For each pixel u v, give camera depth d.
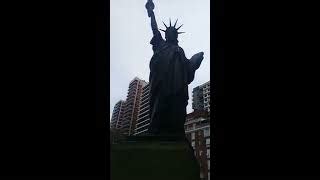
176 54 35.75
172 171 30.55
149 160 30.70
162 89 34.97
